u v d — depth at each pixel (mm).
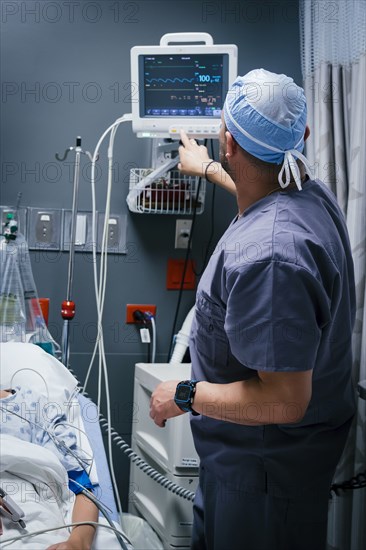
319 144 2254
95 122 2572
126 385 2672
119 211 2615
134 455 2205
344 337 1624
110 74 2568
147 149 2602
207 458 1729
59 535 1467
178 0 2578
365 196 2055
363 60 2049
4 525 1410
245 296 1431
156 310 2672
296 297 1404
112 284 2635
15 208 2551
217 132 2238
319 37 2250
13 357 2109
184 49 2211
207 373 1698
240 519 1670
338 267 1532
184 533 2076
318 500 1688
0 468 1582
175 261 2658
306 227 1490
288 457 1640
